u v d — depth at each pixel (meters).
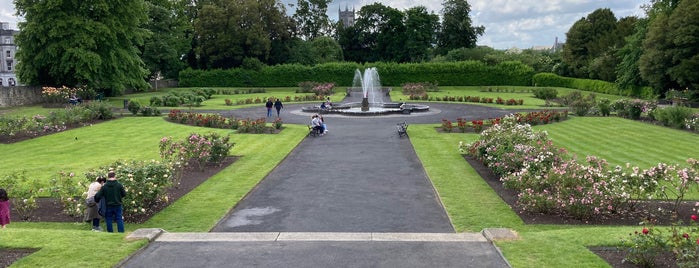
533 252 8.41
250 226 11.45
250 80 82.81
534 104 49.47
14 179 13.78
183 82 82.50
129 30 54.88
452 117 37.31
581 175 11.96
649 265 7.68
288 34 89.81
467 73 82.88
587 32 78.88
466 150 20.41
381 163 19.36
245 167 18.53
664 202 12.98
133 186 11.99
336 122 34.34
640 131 28.05
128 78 55.25
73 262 8.07
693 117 29.30
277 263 8.24
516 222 11.46
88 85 51.09
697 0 48.53
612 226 11.05
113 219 11.59
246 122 29.25
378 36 102.19
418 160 19.92
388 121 34.75
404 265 8.10
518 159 15.06
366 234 9.90
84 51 47.88
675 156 20.31
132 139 26.14
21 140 25.98
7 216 10.78
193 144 17.91
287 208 12.99
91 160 20.42
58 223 11.81
